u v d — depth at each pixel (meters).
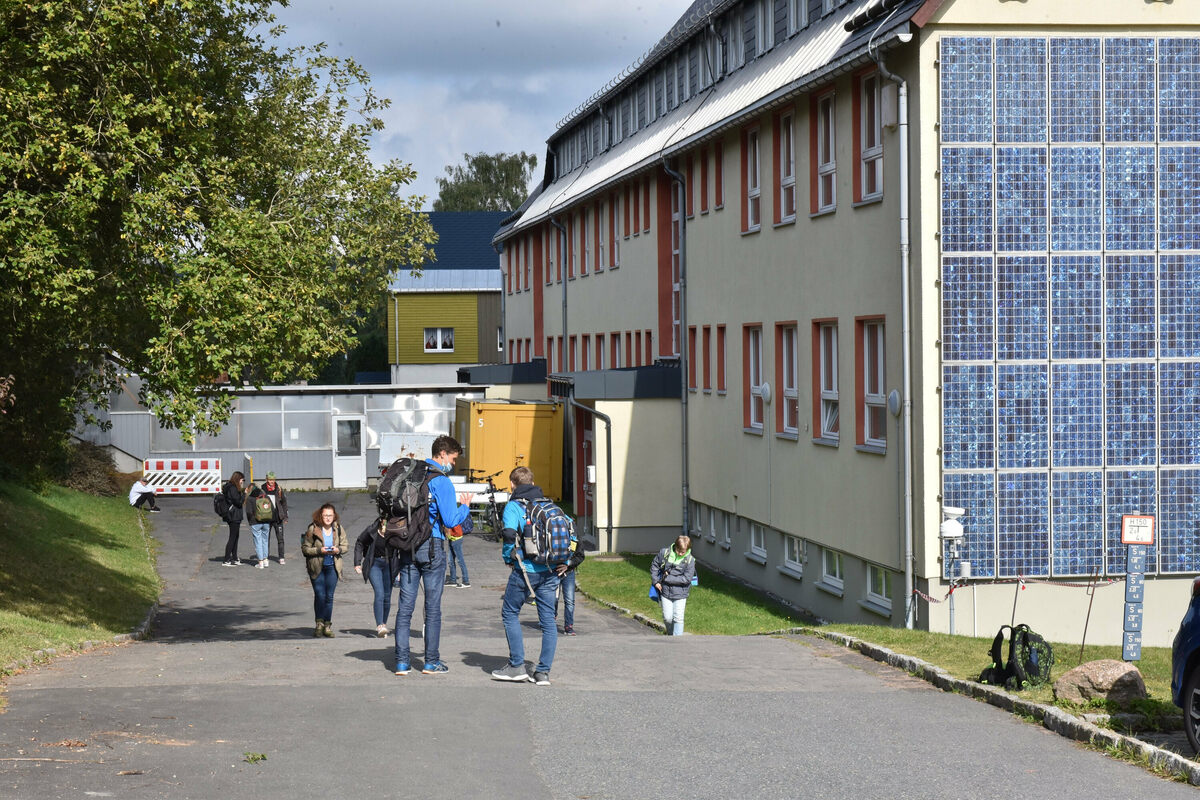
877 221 19.22
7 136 15.29
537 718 9.78
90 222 16.25
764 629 21.03
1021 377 17.83
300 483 49.66
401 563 12.07
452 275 71.88
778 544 24.73
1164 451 18.00
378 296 36.88
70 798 7.17
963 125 17.70
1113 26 17.77
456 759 8.41
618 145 40.84
